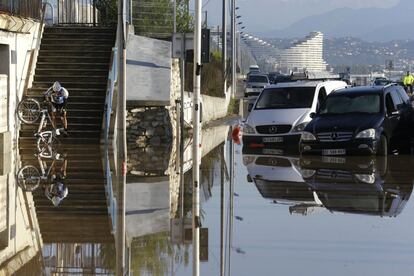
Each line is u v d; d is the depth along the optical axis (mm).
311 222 20406
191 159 36094
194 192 25625
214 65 78375
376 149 35844
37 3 45188
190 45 38000
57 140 40531
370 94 37875
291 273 15094
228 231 19297
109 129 41125
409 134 38781
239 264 15844
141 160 34938
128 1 51125
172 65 46062
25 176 28719
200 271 15305
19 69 41844
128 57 44219
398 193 25031
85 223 20312
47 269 15555
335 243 17891
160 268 15562
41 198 24141
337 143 36125
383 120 36531
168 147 41688
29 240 18328
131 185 27047
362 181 27750
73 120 41719
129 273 15219
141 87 43750
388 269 15430
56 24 50781
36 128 40000
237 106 87250
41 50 45812
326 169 31484
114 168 31219
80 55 46000
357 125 36031
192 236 18719
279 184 27328
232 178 29188
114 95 41812
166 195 24953
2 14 37500
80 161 33219
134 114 43688
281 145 41312
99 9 61250
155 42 45438
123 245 17719
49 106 40062
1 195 24547
